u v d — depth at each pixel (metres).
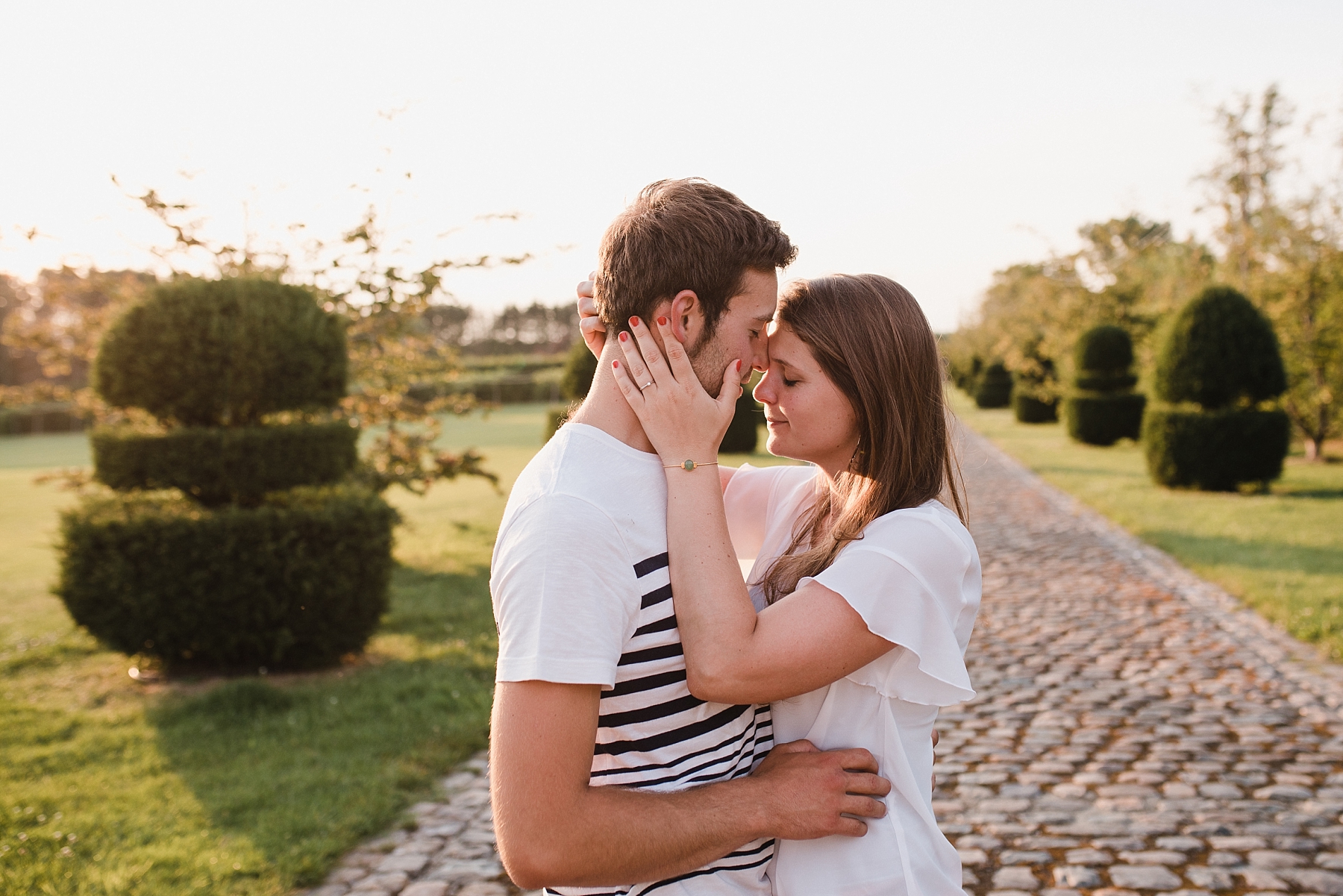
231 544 5.52
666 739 1.20
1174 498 12.63
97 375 5.82
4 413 44.53
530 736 1.07
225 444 5.68
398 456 9.81
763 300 1.28
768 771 1.28
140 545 5.48
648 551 1.21
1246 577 7.57
